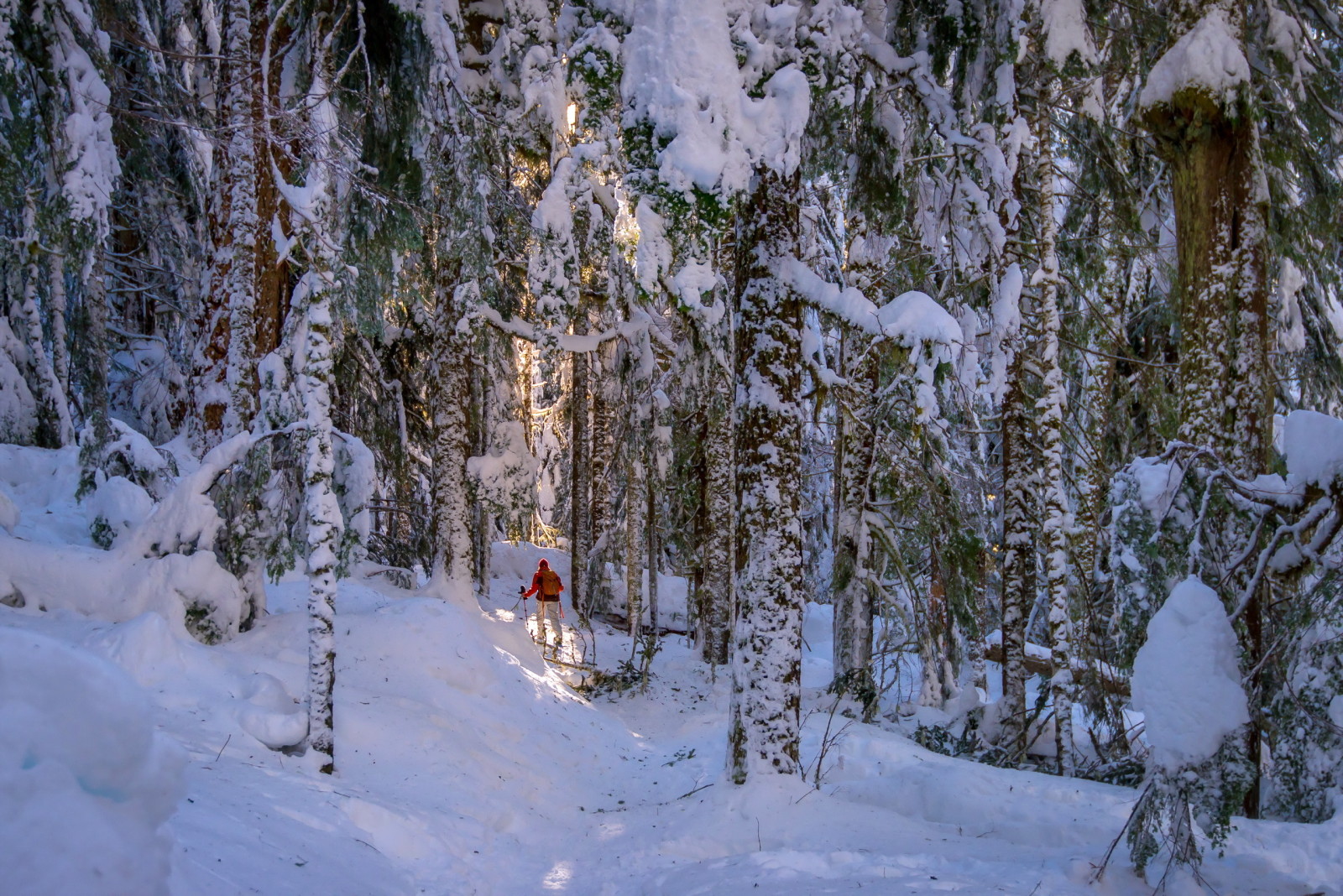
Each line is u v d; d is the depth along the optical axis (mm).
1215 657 5602
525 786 9602
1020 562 12891
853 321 8383
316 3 10945
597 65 7957
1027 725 12219
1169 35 9805
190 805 5062
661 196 7609
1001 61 10883
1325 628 7441
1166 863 6277
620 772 11695
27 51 9516
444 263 15469
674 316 13977
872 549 15453
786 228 8969
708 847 7285
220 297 11250
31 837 1896
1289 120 10445
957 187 11555
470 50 12648
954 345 8016
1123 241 13938
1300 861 6492
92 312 13984
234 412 10633
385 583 15516
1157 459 8281
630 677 16922
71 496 12156
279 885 4453
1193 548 6953
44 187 10484
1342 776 7594
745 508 8766
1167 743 5625
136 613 9188
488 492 15805
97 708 2129
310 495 7891
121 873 2018
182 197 15867
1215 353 9070
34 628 8188
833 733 11844
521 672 13156
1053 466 11359
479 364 18922
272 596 12844
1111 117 12320
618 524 25359
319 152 8602
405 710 9852
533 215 10664
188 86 13398
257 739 7512
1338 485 6258
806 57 8180
